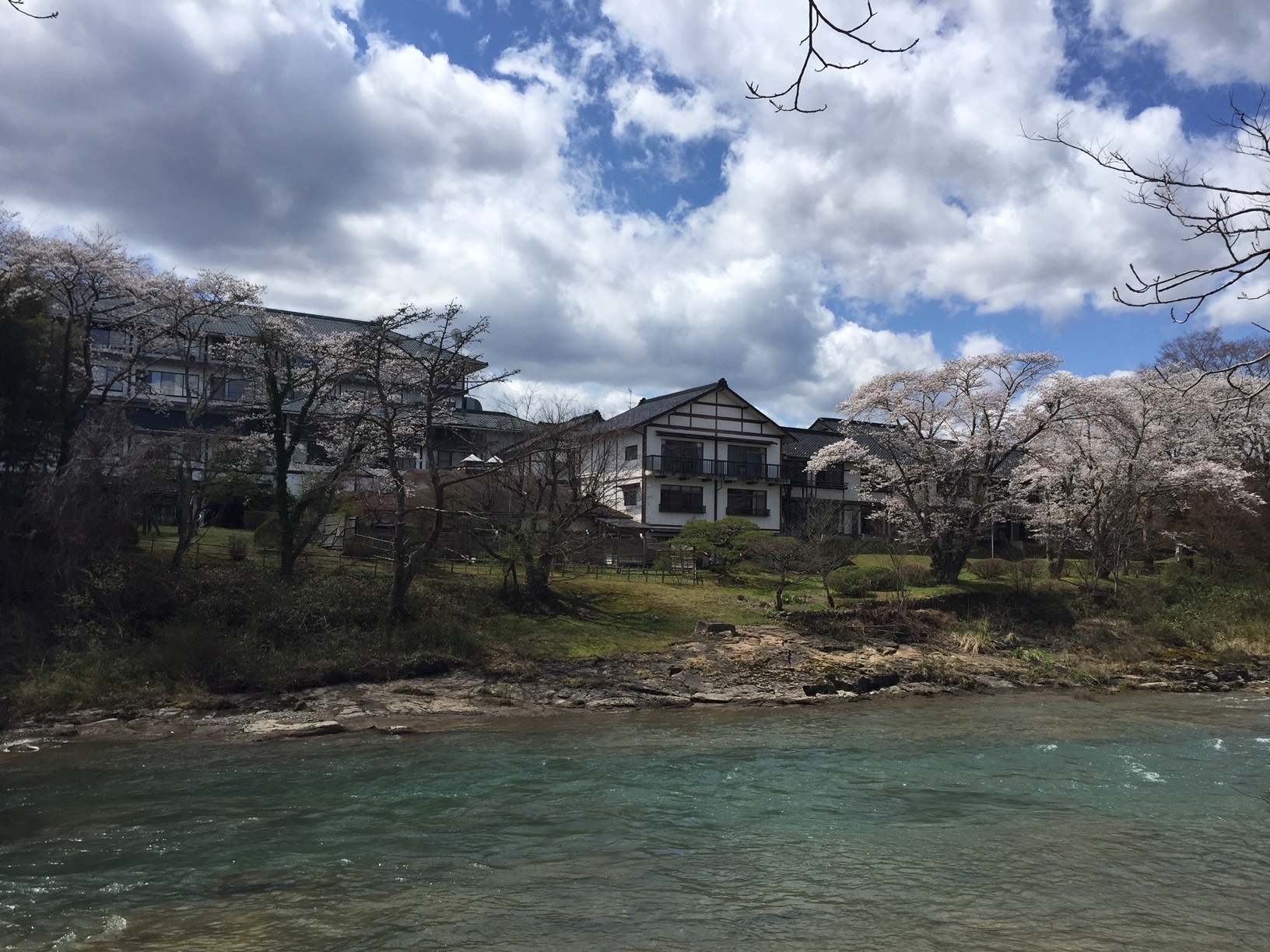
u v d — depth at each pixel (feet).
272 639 57.82
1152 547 116.37
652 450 131.23
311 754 39.17
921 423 98.84
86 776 34.30
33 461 61.72
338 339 72.08
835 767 38.04
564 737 44.34
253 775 34.86
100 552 57.57
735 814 30.27
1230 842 27.53
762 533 99.35
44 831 26.99
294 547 70.74
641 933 19.70
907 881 23.50
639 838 27.25
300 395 84.89
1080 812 30.99
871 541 124.06
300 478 103.71
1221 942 19.77
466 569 85.92
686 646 67.87
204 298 72.49
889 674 64.39
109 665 50.62
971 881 23.56
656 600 80.33
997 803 32.22
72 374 68.74
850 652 70.28
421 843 26.30
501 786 33.71
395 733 44.34
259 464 78.33
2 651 50.57
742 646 68.23
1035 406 93.61
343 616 62.39
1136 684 68.64
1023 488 109.81
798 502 142.31
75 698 47.55
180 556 65.41
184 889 22.11
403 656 57.88
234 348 71.51
